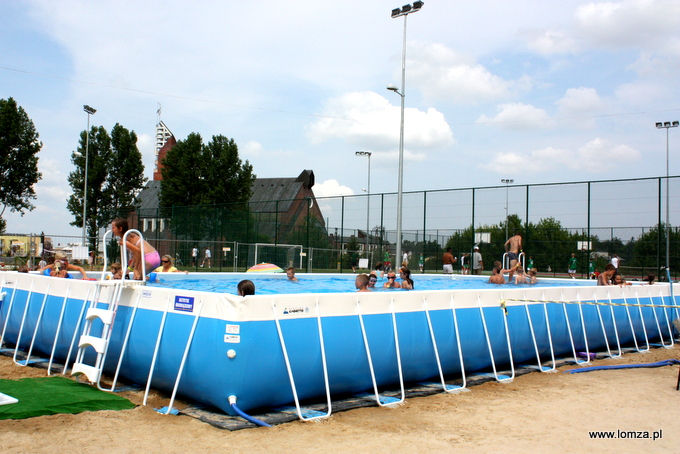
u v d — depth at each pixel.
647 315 8.93
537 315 6.86
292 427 4.09
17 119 41.09
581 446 3.85
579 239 19.53
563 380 6.24
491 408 4.85
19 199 41.50
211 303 4.30
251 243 25.81
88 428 3.82
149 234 28.56
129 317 4.98
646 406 5.06
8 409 4.05
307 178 65.00
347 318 4.82
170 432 3.85
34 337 6.23
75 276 9.23
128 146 46.66
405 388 5.55
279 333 4.32
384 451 3.59
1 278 7.09
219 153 47.22
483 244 21.31
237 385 4.16
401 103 21.17
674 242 17.64
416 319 5.39
